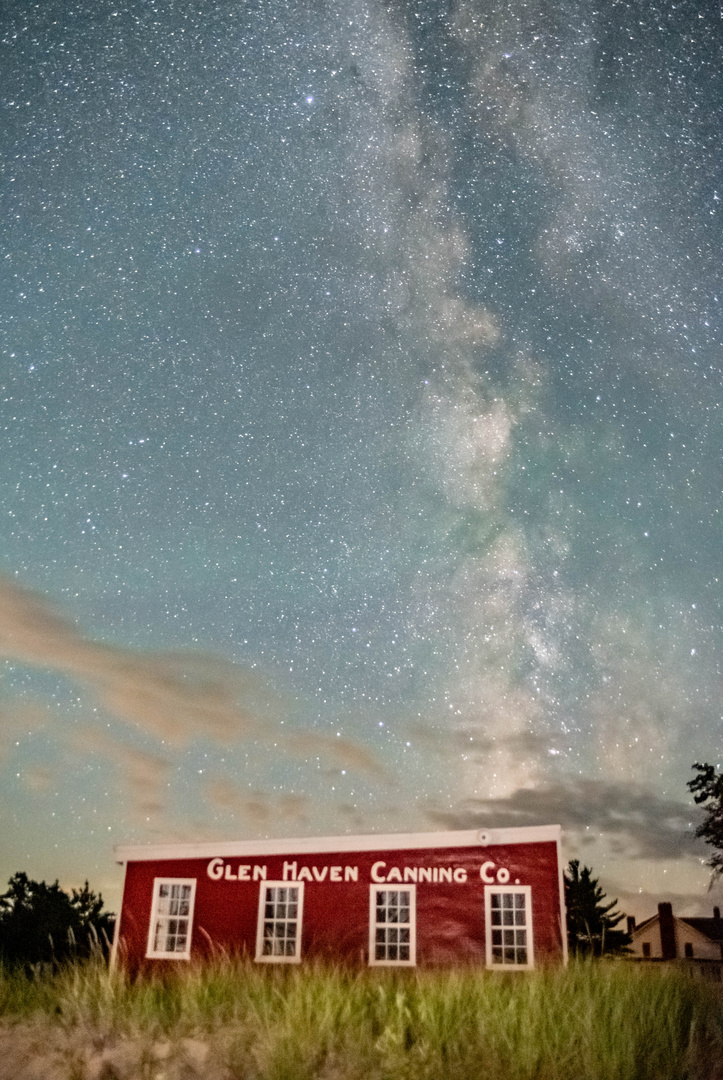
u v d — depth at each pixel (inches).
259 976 546.3
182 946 697.6
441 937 658.8
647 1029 408.8
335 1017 437.7
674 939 1909.4
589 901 1676.9
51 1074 391.5
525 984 485.4
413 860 688.4
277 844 715.4
